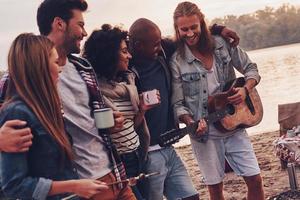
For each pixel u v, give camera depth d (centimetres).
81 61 350
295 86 2178
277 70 3297
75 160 323
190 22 457
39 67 276
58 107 283
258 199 489
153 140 438
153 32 425
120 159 364
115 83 387
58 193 280
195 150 491
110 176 344
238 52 495
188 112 467
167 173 446
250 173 484
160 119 441
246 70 500
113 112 351
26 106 274
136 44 427
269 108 1634
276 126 1240
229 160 500
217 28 491
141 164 412
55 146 280
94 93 342
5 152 266
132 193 367
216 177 490
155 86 438
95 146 338
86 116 335
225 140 492
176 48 471
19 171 269
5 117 273
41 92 277
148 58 437
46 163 280
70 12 339
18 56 277
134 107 390
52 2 338
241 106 487
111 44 378
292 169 632
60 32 339
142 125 405
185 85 470
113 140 376
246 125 486
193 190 453
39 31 344
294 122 796
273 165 793
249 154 490
